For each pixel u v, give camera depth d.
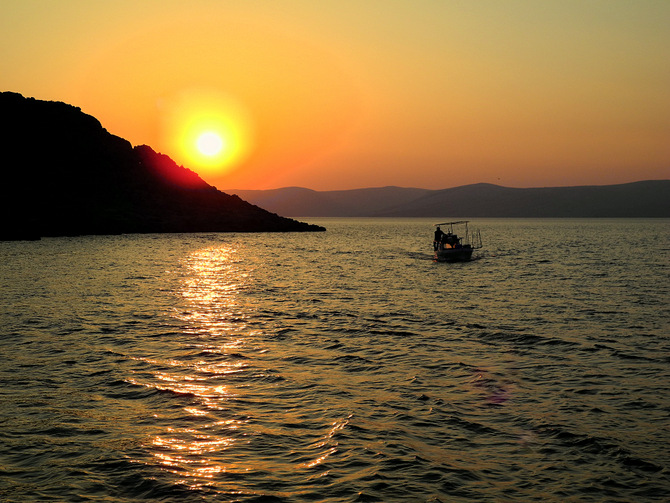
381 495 10.74
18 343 22.12
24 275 46.84
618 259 69.88
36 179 146.25
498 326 26.70
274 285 43.56
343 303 34.16
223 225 168.38
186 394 16.28
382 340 23.72
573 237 142.00
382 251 90.31
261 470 11.69
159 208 164.75
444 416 14.78
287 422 14.30
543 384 17.59
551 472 11.73
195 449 12.65
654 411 15.18
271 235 152.88
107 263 60.38
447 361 20.28
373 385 17.45
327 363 20.00
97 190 156.00
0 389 16.42
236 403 15.66
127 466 11.73
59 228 121.81
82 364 19.23
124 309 30.73
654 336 24.50
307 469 11.77
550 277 49.44
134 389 16.67
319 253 84.50
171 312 30.12
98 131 177.38
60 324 26.08
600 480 11.40
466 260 66.44
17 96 167.75
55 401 15.53
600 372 18.88
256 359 20.45
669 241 117.69
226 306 32.59
